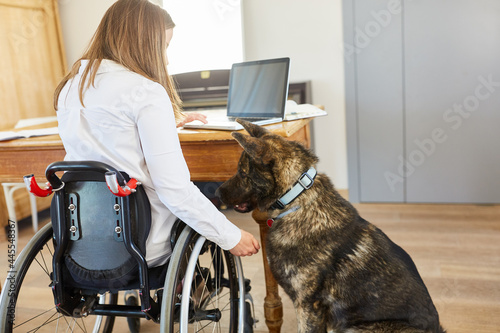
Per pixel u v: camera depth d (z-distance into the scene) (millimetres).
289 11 4027
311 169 1565
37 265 3008
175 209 1391
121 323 2293
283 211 1566
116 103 1354
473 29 3547
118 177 1302
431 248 2949
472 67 3609
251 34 4164
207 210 1428
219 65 4172
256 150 1461
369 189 4051
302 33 4039
